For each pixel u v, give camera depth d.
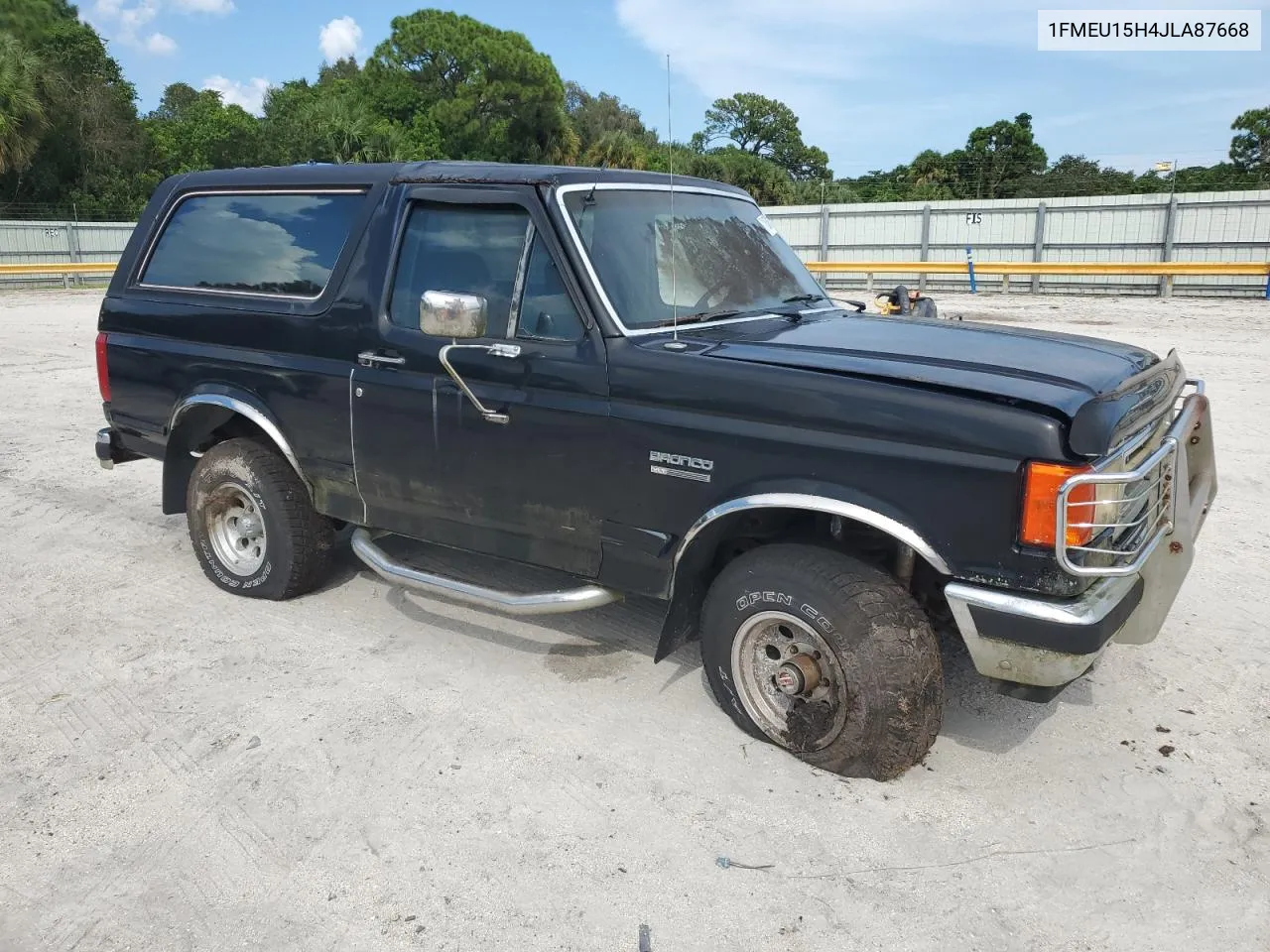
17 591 5.26
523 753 3.68
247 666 4.38
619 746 3.71
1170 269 20.80
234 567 5.12
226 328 4.75
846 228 27.33
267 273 4.69
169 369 5.00
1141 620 3.50
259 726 3.88
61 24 44.06
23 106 36.19
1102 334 14.87
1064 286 23.80
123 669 4.36
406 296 4.17
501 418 3.86
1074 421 2.84
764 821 3.26
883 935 2.77
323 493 4.66
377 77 51.41
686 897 2.92
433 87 50.34
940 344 3.61
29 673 4.34
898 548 3.38
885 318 4.29
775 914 2.85
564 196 3.80
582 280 3.67
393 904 2.91
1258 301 20.28
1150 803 3.34
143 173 43.56
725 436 3.36
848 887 2.96
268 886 2.99
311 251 4.54
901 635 3.22
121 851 3.16
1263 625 4.68
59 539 6.09
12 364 13.35
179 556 5.79
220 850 3.16
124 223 32.84
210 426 5.08
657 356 3.51
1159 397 3.44
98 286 29.61
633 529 3.67
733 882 2.98
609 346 3.61
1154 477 3.30
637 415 3.55
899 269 23.61
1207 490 3.93
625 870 3.04
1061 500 2.82
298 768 3.59
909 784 3.45
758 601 3.42
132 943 2.78
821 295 4.73
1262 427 8.59
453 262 4.05
